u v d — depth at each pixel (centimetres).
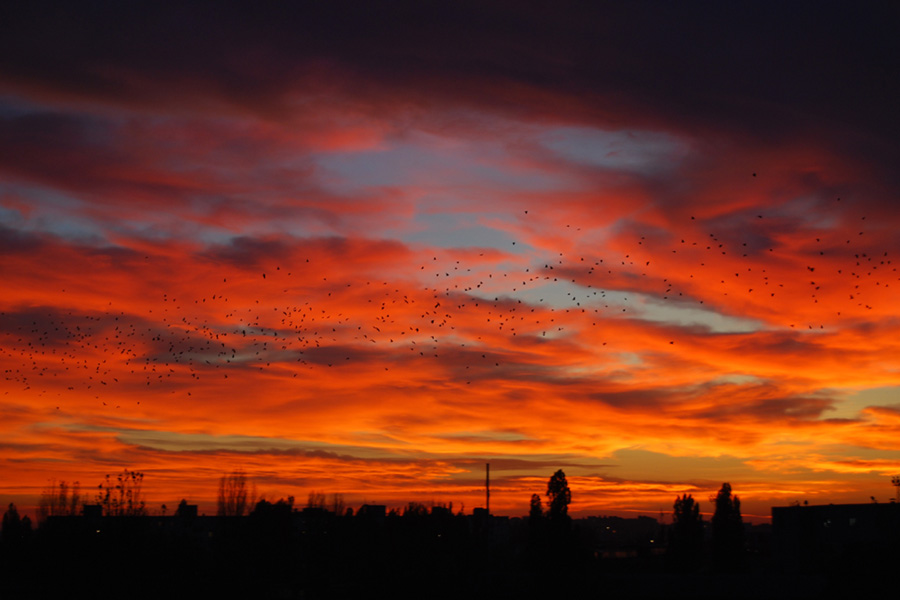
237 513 9125
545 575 7800
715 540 10250
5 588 7225
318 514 10156
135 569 7188
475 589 7950
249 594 7512
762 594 7169
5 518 10731
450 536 9306
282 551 9081
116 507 7244
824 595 5403
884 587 4988
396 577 8081
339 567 9288
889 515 8338
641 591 7619
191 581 7844
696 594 7400
